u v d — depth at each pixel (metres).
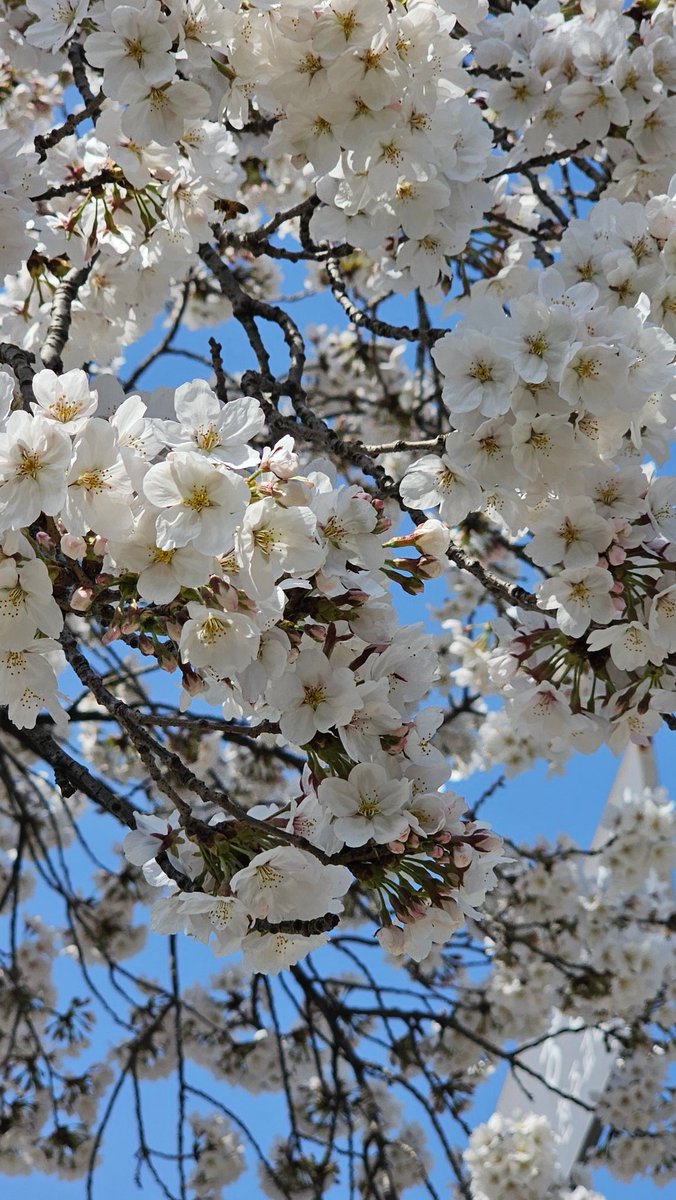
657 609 2.86
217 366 3.70
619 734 3.24
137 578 2.24
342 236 3.83
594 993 7.04
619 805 7.24
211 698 2.48
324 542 2.31
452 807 2.47
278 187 6.64
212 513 2.14
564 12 4.64
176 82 3.19
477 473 2.81
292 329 4.27
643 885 7.52
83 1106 7.31
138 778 7.67
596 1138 8.76
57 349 3.54
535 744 6.91
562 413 2.71
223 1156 7.38
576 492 2.88
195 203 3.88
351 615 2.41
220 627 2.26
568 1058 10.49
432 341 4.13
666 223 3.24
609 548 2.90
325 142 3.36
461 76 3.31
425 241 3.88
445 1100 6.53
